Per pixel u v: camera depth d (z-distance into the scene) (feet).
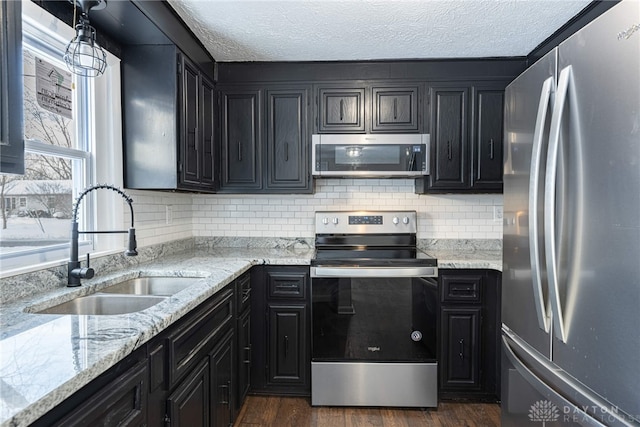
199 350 4.66
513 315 4.83
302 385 7.49
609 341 3.10
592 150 3.26
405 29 6.71
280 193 8.38
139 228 6.98
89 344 2.93
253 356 7.52
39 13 4.75
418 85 8.11
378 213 9.00
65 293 4.53
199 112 7.33
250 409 7.19
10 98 3.17
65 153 5.41
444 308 7.29
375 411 7.16
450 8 6.00
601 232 3.17
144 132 6.43
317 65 8.20
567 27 6.57
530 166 4.33
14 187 4.64
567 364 3.61
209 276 5.65
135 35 6.05
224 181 8.36
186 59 6.75
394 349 7.20
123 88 6.44
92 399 2.69
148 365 3.46
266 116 8.28
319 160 8.09
